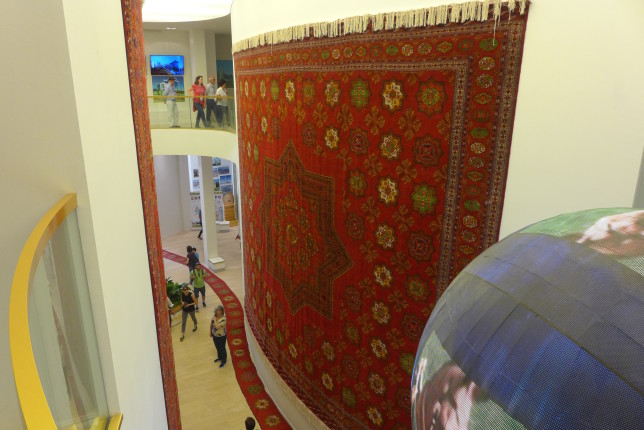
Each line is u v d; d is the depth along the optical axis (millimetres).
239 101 7238
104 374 2225
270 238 6430
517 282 776
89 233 2061
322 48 4531
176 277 12203
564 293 708
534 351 679
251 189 7133
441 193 3693
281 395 6598
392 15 3750
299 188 5363
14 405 2373
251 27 6234
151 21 11547
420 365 881
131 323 2734
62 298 1783
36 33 1831
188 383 7508
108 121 2492
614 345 627
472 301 824
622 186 2557
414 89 3713
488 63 3211
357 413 4980
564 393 632
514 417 666
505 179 3275
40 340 1484
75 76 1928
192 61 13789
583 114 2727
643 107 2416
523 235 884
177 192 16391
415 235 3961
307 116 4965
